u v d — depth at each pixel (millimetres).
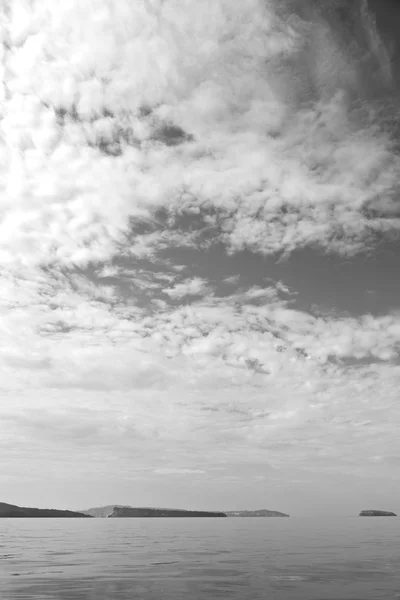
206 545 46938
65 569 26719
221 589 20094
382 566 28719
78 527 99500
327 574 25094
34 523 133500
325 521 155875
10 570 26234
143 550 40656
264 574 25000
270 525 114438
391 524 121312
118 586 20641
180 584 21359
